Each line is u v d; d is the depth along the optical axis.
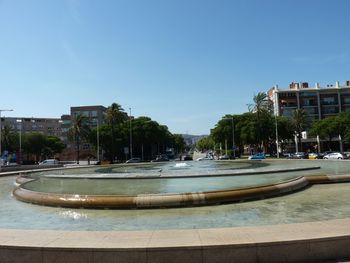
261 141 83.25
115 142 89.19
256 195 13.58
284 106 110.56
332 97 110.38
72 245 6.46
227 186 16.00
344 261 6.37
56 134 160.88
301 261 6.38
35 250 6.43
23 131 152.25
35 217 11.55
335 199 13.28
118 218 10.93
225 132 87.56
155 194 12.83
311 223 7.73
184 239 6.70
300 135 91.94
